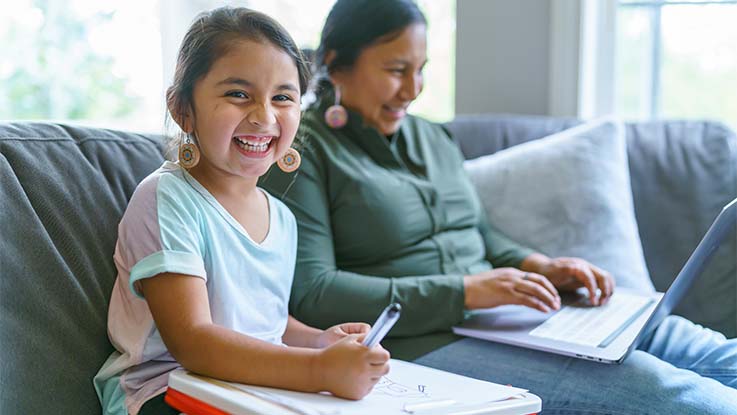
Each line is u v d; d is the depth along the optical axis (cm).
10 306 95
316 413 79
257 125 101
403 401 87
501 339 124
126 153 120
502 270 133
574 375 114
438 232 147
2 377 92
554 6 199
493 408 87
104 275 108
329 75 147
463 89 210
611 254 163
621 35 207
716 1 199
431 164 154
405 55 142
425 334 131
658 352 133
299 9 224
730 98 201
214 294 102
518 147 178
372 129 145
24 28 269
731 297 162
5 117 272
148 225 98
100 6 259
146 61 250
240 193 110
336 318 127
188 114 104
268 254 110
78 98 266
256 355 89
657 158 176
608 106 209
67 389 99
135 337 100
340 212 137
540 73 203
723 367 122
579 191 167
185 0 186
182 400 88
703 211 170
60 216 105
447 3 227
